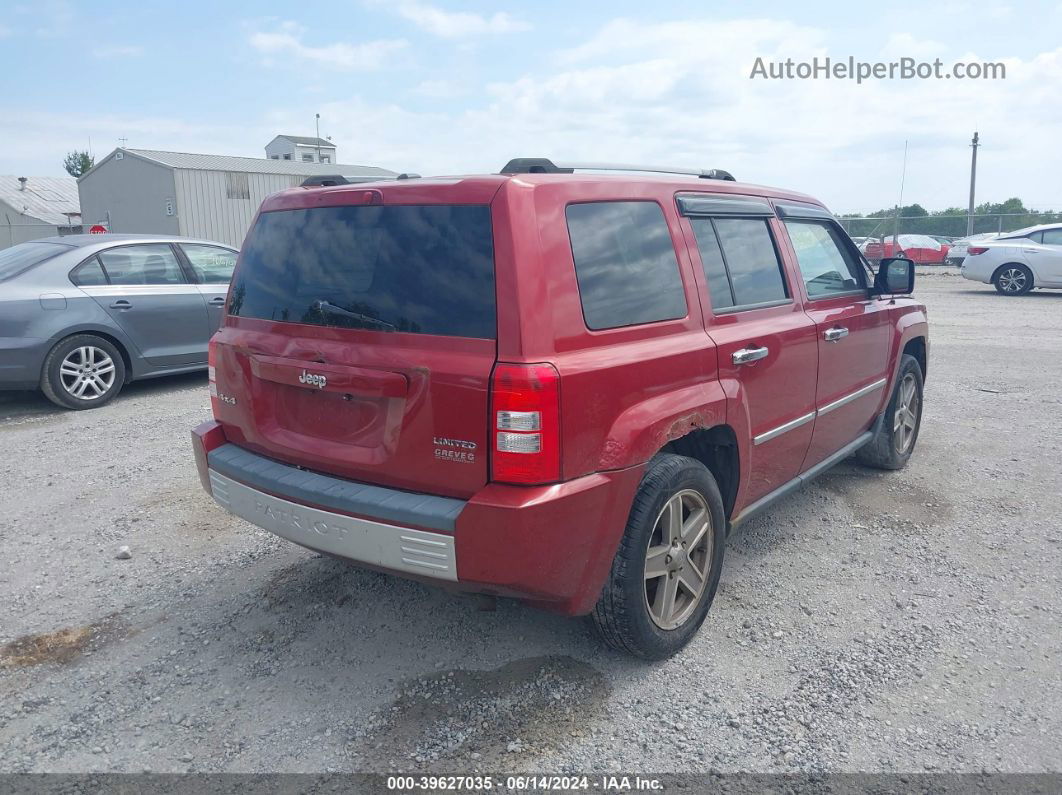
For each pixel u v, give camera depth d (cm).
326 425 322
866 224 3195
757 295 404
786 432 419
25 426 735
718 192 397
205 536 483
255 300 352
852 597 405
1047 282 1848
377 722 308
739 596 406
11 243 4147
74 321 786
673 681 333
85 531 491
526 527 275
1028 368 992
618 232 324
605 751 291
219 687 332
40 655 357
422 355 289
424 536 286
